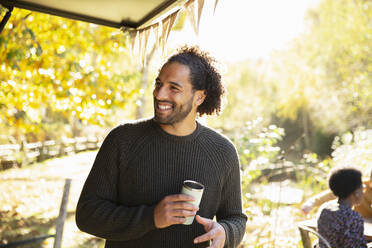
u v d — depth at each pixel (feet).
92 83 16.69
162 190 5.75
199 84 5.69
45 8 9.34
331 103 54.60
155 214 5.20
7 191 19.31
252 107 68.69
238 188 6.43
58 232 13.38
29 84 16.33
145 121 6.04
